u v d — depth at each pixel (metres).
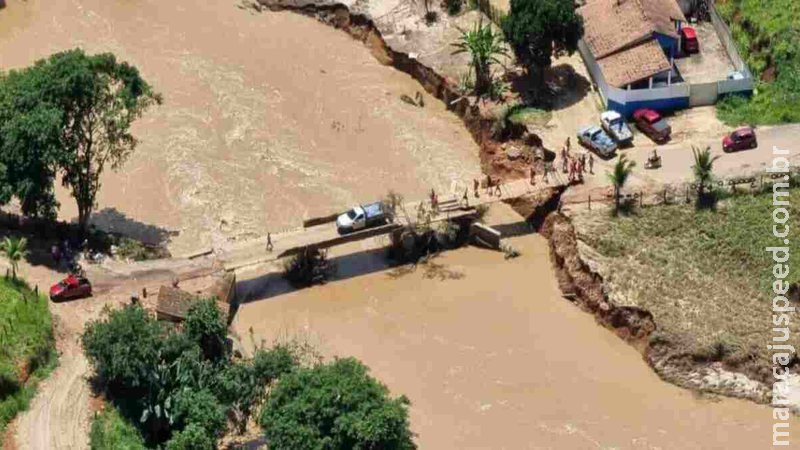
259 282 115.75
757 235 113.00
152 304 109.62
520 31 127.94
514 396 104.19
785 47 128.12
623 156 120.88
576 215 116.56
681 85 125.62
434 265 117.50
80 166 115.06
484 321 111.38
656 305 109.19
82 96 112.75
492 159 127.19
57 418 98.94
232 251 116.12
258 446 97.94
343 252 119.00
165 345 99.31
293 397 93.06
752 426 101.50
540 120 127.06
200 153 129.25
